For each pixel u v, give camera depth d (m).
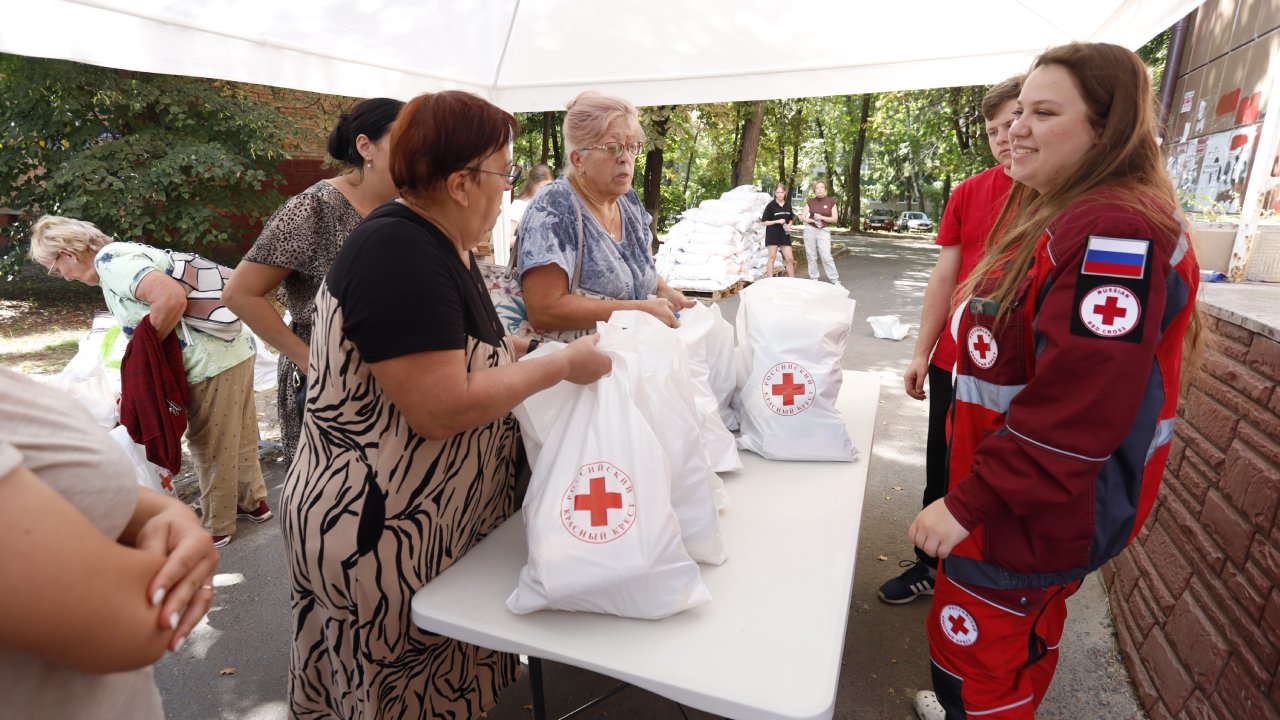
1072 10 2.55
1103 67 1.20
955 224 2.33
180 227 7.71
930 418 2.44
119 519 0.67
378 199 1.98
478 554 1.47
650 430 1.27
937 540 1.28
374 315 1.12
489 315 1.41
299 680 1.42
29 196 7.59
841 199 34.22
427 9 2.77
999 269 1.37
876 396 2.55
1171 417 1.30
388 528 1.28
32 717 0.61
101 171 7.09
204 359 2.73
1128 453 1.22
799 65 3.21
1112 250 1.11
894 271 13.01
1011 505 1.21
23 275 8.90
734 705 1.05
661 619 1.23
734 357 2.06
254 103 8.46
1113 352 1.10
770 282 2.13
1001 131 2.11
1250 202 2.88
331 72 2.80
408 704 1.42
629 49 3.29
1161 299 1.10
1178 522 2.05
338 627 1.32
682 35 3.14
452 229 1.28
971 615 1.43
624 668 1.12
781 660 1.14
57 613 0.55
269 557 2.89
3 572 0.52
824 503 1.68
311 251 1.95
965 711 1.48
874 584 2.71
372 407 1.25
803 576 1.38
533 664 1.57
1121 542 1.27
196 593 0.71
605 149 1.90
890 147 31.05
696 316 2.03
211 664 2.28
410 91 3.19
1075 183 1.26
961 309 1.47
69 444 0.61
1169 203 1.19
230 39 2.37
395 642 1.34
